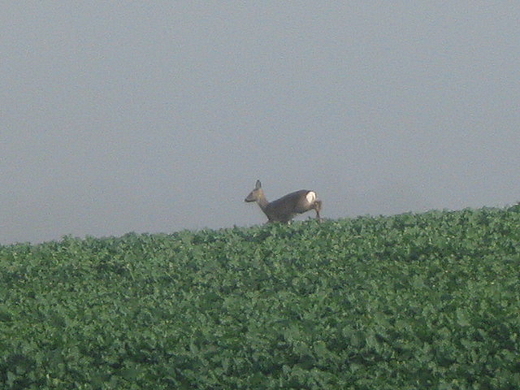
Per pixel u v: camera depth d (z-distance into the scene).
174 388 43.34
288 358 44.66
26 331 52.00
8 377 45.47
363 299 54.00
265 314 52.62
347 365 43.78
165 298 60.75
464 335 45.50
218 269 67.06
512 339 44.12
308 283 61.25
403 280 59.41
